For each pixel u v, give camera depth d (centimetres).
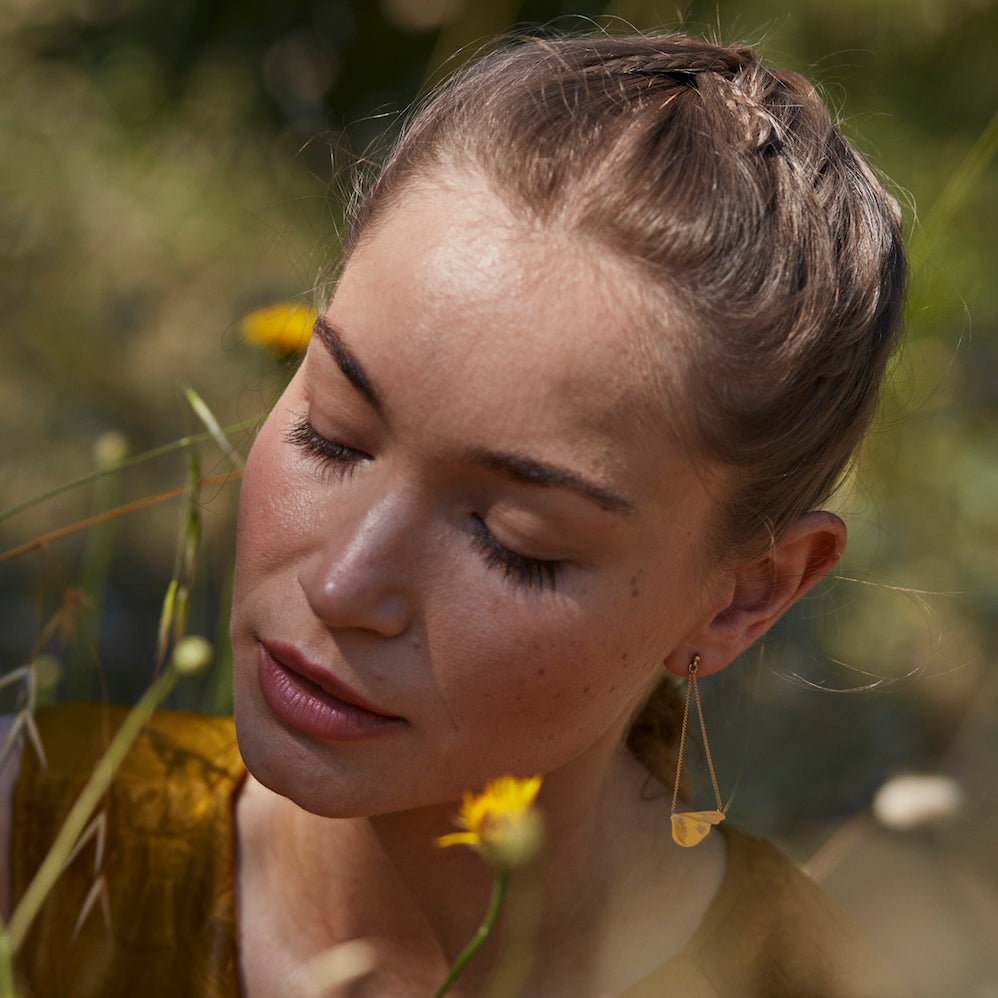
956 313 133
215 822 78
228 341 178
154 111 200
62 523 164
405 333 66
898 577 148
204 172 194
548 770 70
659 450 67
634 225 67
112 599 156
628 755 79
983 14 175
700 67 73
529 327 65
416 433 66
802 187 70
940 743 137
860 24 176
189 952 77
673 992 77
